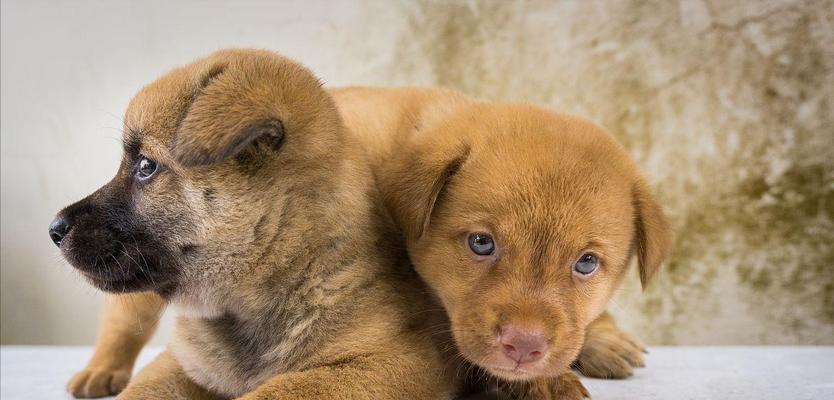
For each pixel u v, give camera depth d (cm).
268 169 52
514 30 100
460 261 54
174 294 54
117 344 62
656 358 74
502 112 58
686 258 96
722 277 96
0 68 106
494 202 53
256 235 52
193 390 55
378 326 52
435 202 55
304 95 53
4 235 104
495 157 55
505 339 50
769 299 95
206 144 49
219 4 103
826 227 94
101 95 104
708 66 97
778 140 96
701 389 60
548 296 52
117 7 104
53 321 102
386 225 55
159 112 52
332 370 51
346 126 56
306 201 52
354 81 102
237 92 51
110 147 103
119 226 53
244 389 54
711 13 97
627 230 55
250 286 53
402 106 63
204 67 53
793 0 95
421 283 55
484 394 57
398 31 101
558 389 55
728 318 96
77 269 54
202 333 54
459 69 100
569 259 53
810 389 60
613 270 55
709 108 97
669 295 96
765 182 96
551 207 53
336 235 53
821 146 95
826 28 95
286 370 53
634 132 98
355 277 53
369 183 55
